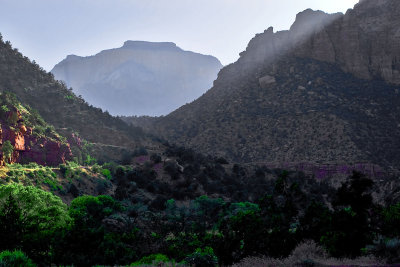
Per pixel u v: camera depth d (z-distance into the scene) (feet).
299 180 469.98
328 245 81.10
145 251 160.35
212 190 400.47
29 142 374.22
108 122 638.94
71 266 100.48
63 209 132.67
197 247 153.89
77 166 385.70
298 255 80.64
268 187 428.97
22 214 119.03
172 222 245.04
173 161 436.35
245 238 87.97
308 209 103.45
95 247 111.45
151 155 474.08
